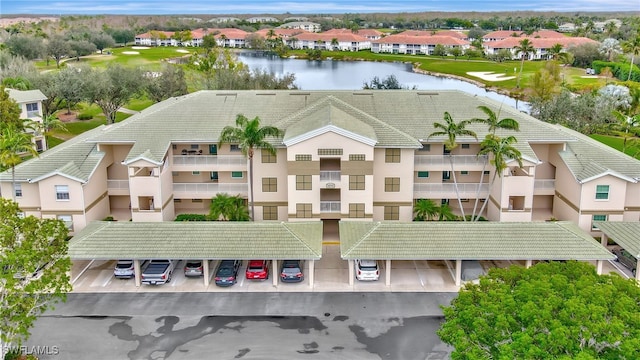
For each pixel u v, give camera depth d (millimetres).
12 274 30422
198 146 57594
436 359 34500
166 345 36188
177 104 59875
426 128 55656
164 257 42781
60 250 34594
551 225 45500
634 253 43500
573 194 52594
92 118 104750
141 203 53531
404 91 62438
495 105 60562
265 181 54594
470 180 57156
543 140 54344
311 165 51000
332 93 62094
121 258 42844
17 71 107250
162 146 53594
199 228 45375
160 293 43219
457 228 45312
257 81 121625
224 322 38969
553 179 57125
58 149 56969
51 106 99562
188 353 35281
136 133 55406
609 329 24453
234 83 118938
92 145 56344
